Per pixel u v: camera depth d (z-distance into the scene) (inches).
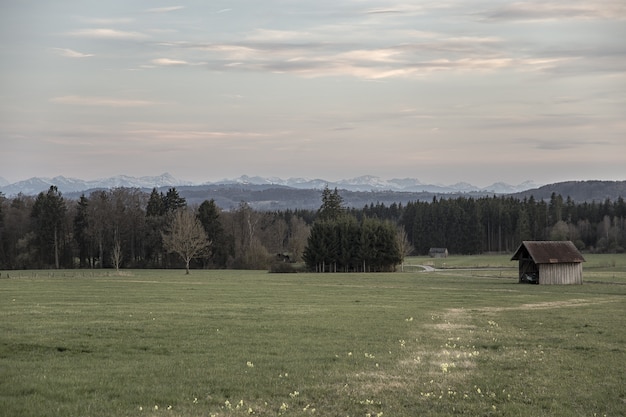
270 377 867.4
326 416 696.4
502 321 1622.8
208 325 1391.5
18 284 2992.1
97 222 6141.7
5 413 661.9
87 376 849.5
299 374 892.0
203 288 2822.3
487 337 1305.4
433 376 898.1
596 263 5954.7
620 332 1409.9
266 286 3075.8
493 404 756.0
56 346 1072.8
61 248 6274.6
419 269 5772.6
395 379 876.0
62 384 797.9
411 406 741.9
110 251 6220.5
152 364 943.0
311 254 5684.1
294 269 5442.9
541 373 933.2
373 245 5664.4
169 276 4306.1
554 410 733.9
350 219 5944.9
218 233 6279.5
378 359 1019.3
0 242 6038.4
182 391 781.9
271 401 748.6
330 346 1141.7
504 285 3385.8
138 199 6569.9
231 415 681.6
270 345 1141.7
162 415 673.6
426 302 2212.1
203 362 967.6
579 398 792.3
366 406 736.3
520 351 1126.4
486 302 2261.3
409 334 1327.5
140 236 6422.2
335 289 2906.0
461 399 776.3
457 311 1891.0
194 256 5689.0
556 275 3535.9
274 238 7017.7
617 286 3344.0
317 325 1434.5
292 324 1444.4
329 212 7253.9
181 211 6151.6
